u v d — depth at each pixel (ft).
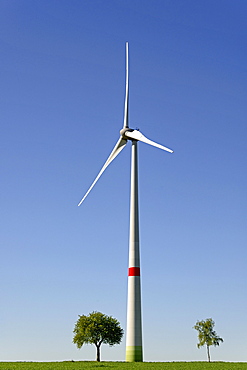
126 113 219.41
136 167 209.87
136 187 207.00
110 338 341.82
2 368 170.19
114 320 349.41
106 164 215.72
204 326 335.47
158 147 200.03
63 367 172.04
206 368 161.48
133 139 212.02
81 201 213.66
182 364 183.01
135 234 200.95
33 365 186.09
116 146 214.28
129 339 190.70
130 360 189.67
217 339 332.39
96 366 173.68
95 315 346.54
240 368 163.12
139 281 196.24
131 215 203.82
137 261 197.98
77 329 345.51
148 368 159.63
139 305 193.57
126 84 224.33
